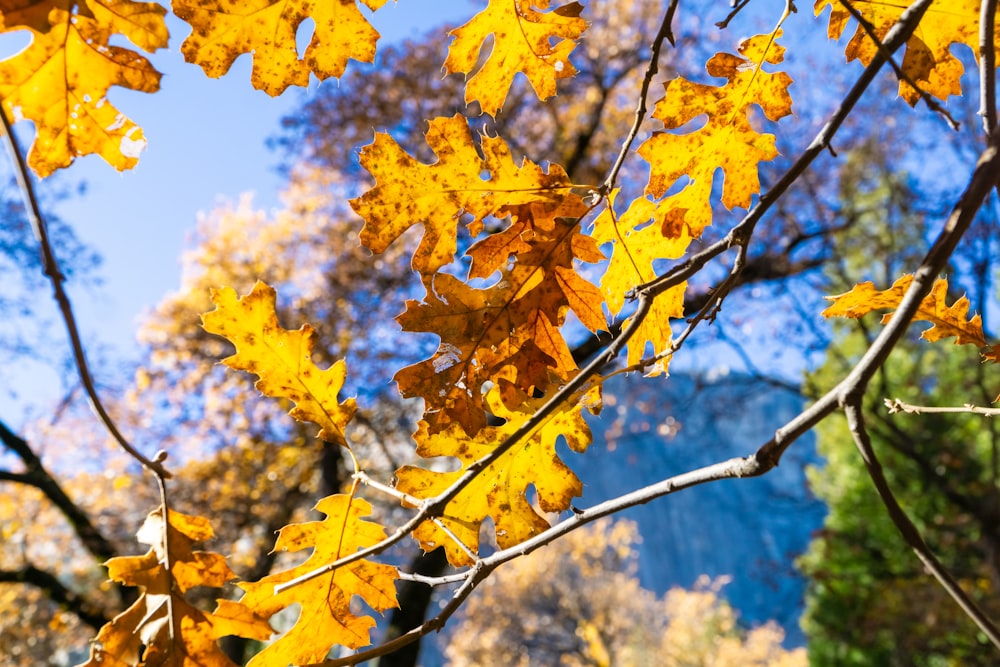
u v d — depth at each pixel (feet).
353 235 37.24
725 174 3.17
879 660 48.83
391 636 22.00
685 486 2.22
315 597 2.91
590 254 2.78
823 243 34.88
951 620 43.24
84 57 2.42
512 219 2.76
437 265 2.71
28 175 1.63
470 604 90.89
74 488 40.78
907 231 33.96
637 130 2.69
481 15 2.77
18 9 2.35
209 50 2.51
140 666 2.48
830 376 38.27
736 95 3.10
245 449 39.04
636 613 106.73
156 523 2.58
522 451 3.12
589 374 2.43
